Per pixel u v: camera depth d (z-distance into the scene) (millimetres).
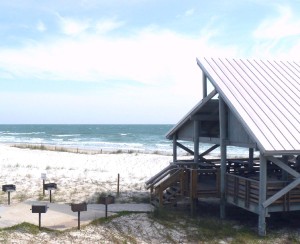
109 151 49156
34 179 22562
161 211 14289
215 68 15445
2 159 34344
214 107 16188
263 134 12070
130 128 185250
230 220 14367
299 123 12859
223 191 14672
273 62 17203
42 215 13945
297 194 12883
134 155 41469
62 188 19812
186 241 11898
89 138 96062
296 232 12992
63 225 12758
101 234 12141
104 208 15250
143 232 12547
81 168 29578
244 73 15570
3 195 17672
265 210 12445
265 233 12500
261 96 14039
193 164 16703
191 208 14680
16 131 146250
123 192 19109
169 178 15086
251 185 13109
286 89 14930
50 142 77812
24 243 11055
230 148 61031
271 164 18156
